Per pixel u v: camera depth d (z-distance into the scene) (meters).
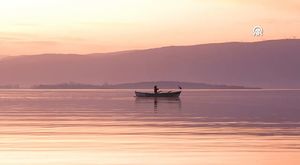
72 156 64.94
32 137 86.19
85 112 169.38
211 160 61.94
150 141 80.25
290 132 95.06
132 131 97.19
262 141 80.06
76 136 87.88
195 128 104.00
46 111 176.62
